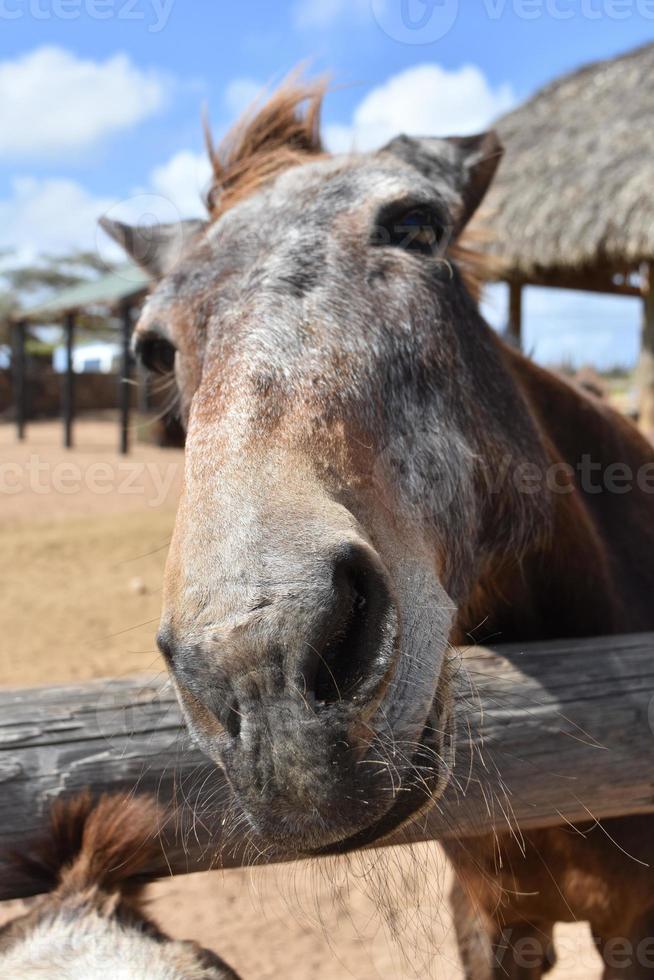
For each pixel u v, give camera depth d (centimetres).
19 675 538
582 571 221
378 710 128
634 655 187
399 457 159
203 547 125
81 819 154
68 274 4388
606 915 215
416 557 150
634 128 915
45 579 800
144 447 1844
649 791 178
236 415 143
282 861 153
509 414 198
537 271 923
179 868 157
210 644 116
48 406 2952
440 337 175
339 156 202
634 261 852
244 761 118
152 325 180
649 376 924
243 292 166
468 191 215
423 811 137
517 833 189
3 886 153
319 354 154
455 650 166
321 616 116
